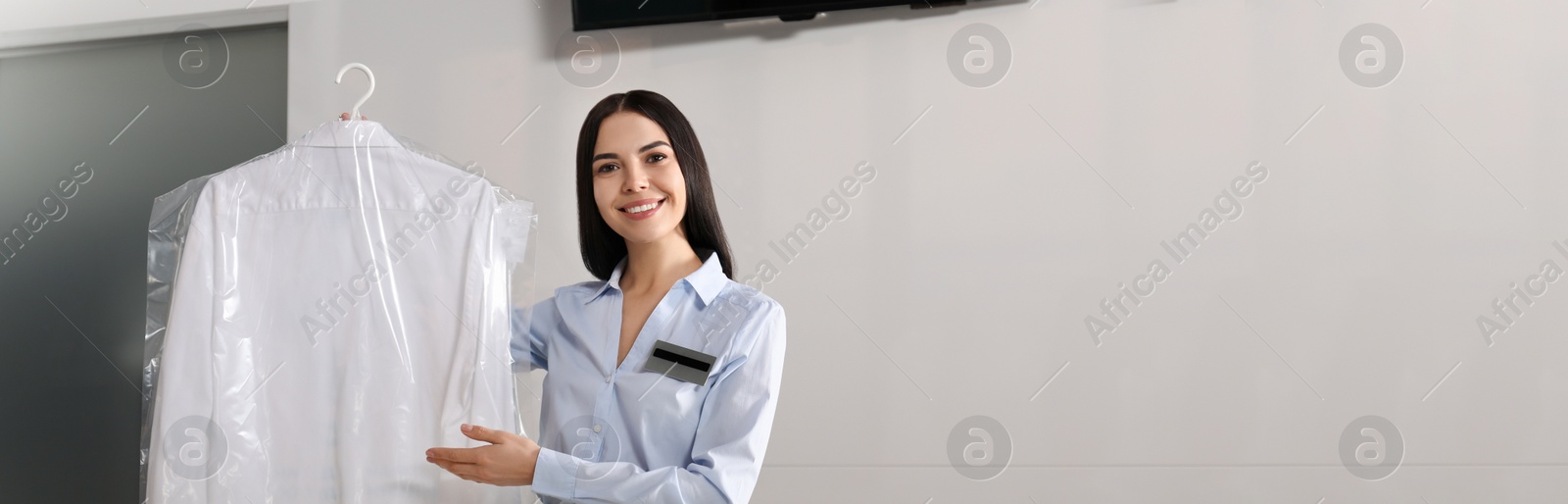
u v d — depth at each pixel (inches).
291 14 102.6
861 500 93.7
